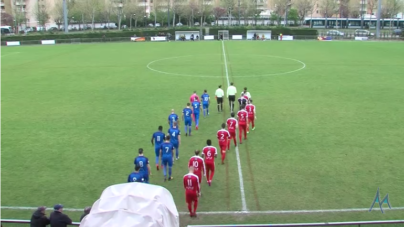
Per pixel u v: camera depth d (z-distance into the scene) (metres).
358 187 13.31
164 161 13.98
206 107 22.86
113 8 118.06
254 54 54.72
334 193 12.89
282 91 29.16
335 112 23.06
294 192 13.00
